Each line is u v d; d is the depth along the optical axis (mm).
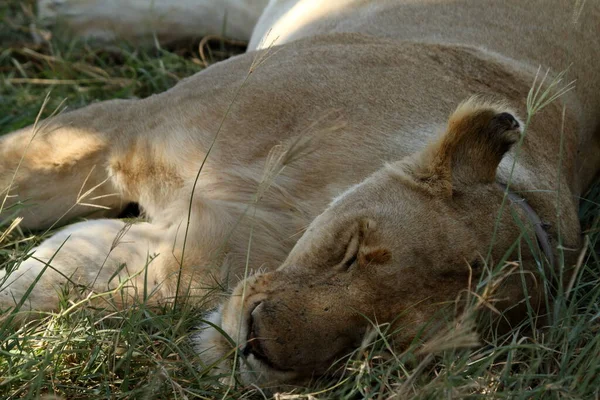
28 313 5750
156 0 10453
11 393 5137
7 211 6980
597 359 5270
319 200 6223
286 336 4879
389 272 5105
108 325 5906
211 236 6242
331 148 6293
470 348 5238
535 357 5531
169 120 6789
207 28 10703
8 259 6656
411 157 5684
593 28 8516
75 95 9602
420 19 8344
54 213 7086
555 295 5977
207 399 5156
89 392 5258
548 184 6262
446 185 5430
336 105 6504
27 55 10328
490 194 5531
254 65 6211
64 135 6973
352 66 6832
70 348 5562
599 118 8117
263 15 9969
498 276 5305
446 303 5062
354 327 4992
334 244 5297
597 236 6906
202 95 6883
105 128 6996
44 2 10570
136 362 5516
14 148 6992
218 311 5629
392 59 6969
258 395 5199
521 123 6082
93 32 10500
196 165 6539
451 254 5238
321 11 9031
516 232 5555
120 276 6156
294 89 6621
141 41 10578
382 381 5008
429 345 4684
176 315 5809
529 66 7742
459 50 7398
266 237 6262
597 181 8039
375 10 8664
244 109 6590
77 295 6016
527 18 8312
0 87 9609
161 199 6699
